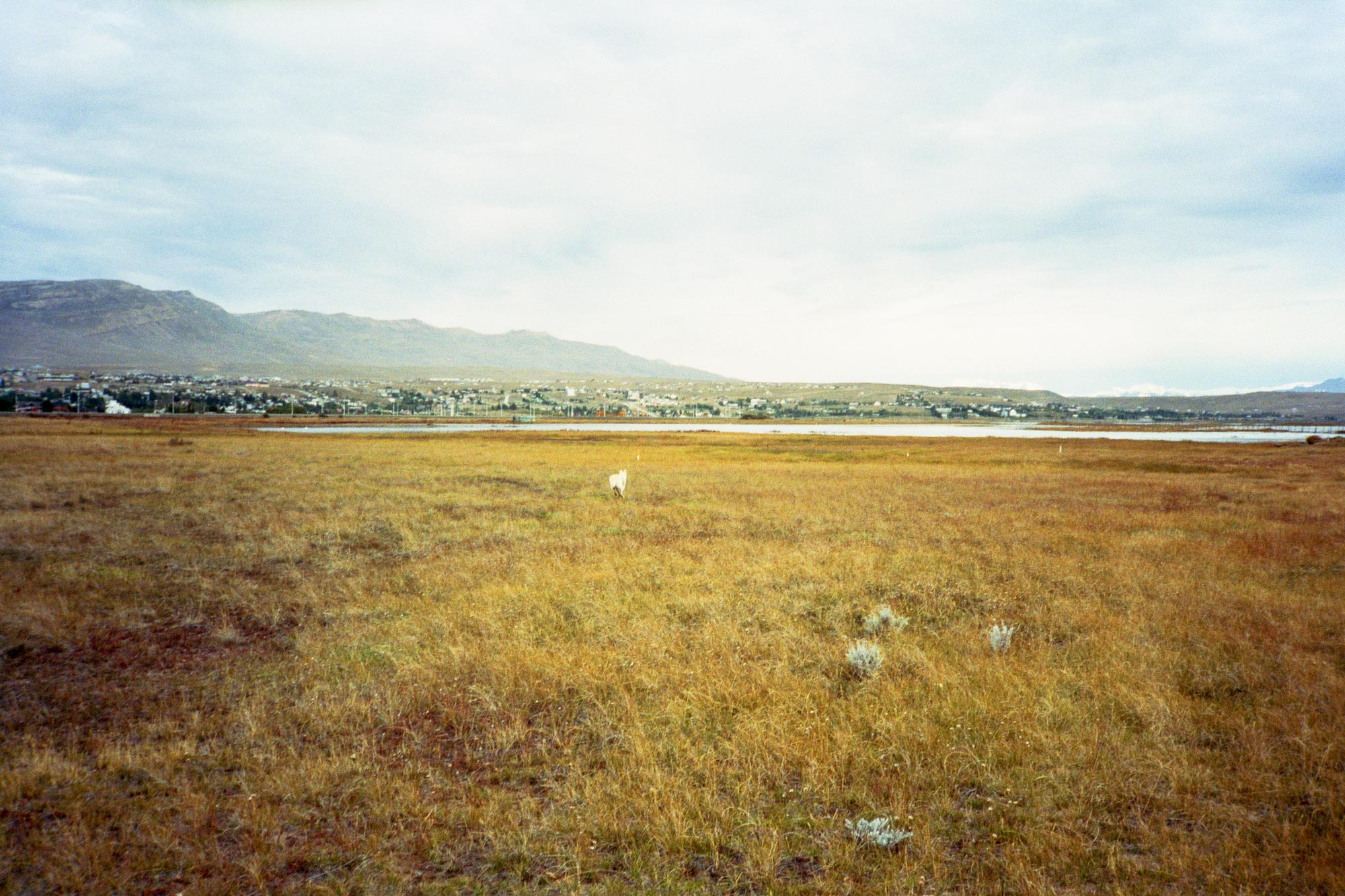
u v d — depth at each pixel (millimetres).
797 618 9719
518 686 6918
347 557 13688
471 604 10172
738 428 152625
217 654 7996
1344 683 6543
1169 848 4059
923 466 41500
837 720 6117
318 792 4852
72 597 10031
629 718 6121
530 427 140000
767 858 4008
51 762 5137
